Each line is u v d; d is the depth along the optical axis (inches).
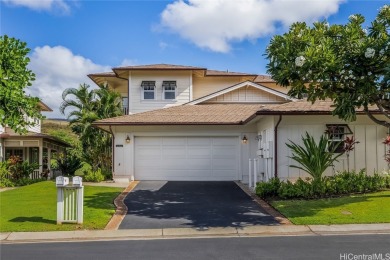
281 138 648.4
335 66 444.5
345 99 468.8
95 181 802.2
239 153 811.4
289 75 470.0
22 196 645.3
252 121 741.3
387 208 478.9
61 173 1093.1
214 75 1045.2
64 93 971.3
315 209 490.6
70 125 1002.1
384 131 655.8
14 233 399.9
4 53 413.7
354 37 459.5
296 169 645.3
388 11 472.1
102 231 407.8
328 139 633.0
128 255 313.6
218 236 386.0
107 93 978.1
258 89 916.6
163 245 348.2
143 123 780.6
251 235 388.2
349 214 458.6
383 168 652.1
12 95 406.6
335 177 595.8
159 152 815.7
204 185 740.0
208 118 805.9
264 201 567.2
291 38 475.5
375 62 455.8
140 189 692.7
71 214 439.5
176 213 494.9
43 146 1041.5
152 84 998.4
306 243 347.3
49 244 359.6
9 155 1097.4
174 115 831.1
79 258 306.0
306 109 627.5
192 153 815.7
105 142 943.0
